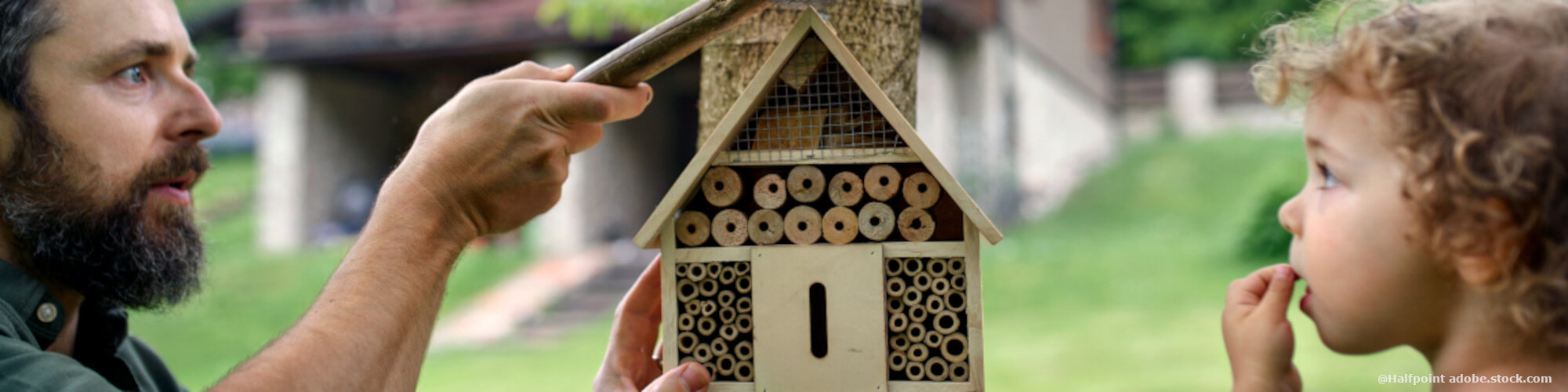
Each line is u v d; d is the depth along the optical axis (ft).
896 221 4.13
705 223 4.15
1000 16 34.83
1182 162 42.65
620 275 28.78
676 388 3.98
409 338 3.84
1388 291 3.32
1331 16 3.57
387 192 3.89
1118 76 56.08
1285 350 3.58
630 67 3.80
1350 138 3.34
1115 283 26.25
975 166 33.86
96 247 4.37
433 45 30.45
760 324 4.10
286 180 33.73
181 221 4.66
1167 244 31.42
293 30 32.30
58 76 4.23
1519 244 3.14
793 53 4.06
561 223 31.01
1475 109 3.14
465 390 17.62
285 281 29.55
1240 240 28.43
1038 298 25.36
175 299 4.71
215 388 3.57
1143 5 65.82
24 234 4.25
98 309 4.63
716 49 4.78
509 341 23.75
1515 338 3.26
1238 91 50.26
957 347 4.13
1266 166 39.58
